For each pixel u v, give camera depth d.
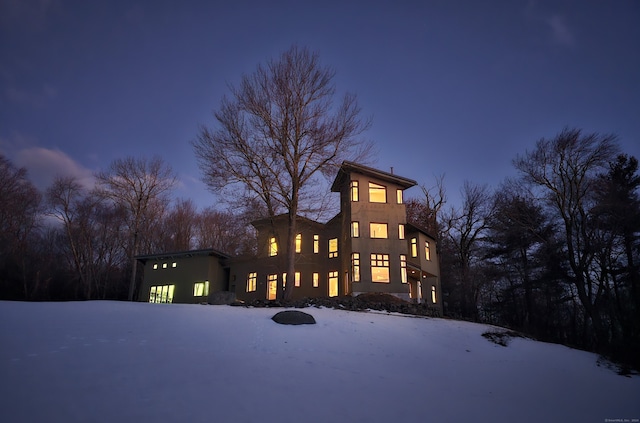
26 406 6.44
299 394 8.70
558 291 34.41
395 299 27.25
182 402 7.42
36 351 9.05
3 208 44.94
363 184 32.12
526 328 31.30
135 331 12.02
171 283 38.72
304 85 30.00
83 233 50.31
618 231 30.44
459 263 45.62
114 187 51.12
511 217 37.47
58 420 6.15
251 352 11.59
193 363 9.79
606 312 30.84
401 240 31.23
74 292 48.34
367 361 12.58
